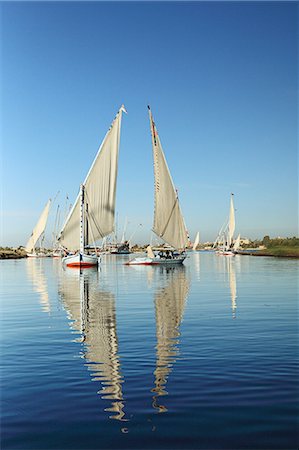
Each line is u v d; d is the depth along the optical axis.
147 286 38.38
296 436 7.83
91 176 71.31
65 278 51.16
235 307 23.89
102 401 9.63
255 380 10.88
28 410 9.23
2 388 10.63
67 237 72.81
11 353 14.15
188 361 12.73
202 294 30.84
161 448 7.50
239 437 7.82
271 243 159.50
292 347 14.36
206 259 115.25
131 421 8.55
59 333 17.34
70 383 10.91
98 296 30.77
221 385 10.52
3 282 46.22
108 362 12.82
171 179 71.88
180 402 9.47
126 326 18.56
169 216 73.00
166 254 84.25
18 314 22.72
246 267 69.62
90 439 7.87
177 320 19.89
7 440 7.91
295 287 35.41
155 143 68.31
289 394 9.85
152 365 12.38
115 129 69.69
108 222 72.19
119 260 123.81
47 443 7.77
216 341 15.35
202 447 7.50
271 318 20.17
